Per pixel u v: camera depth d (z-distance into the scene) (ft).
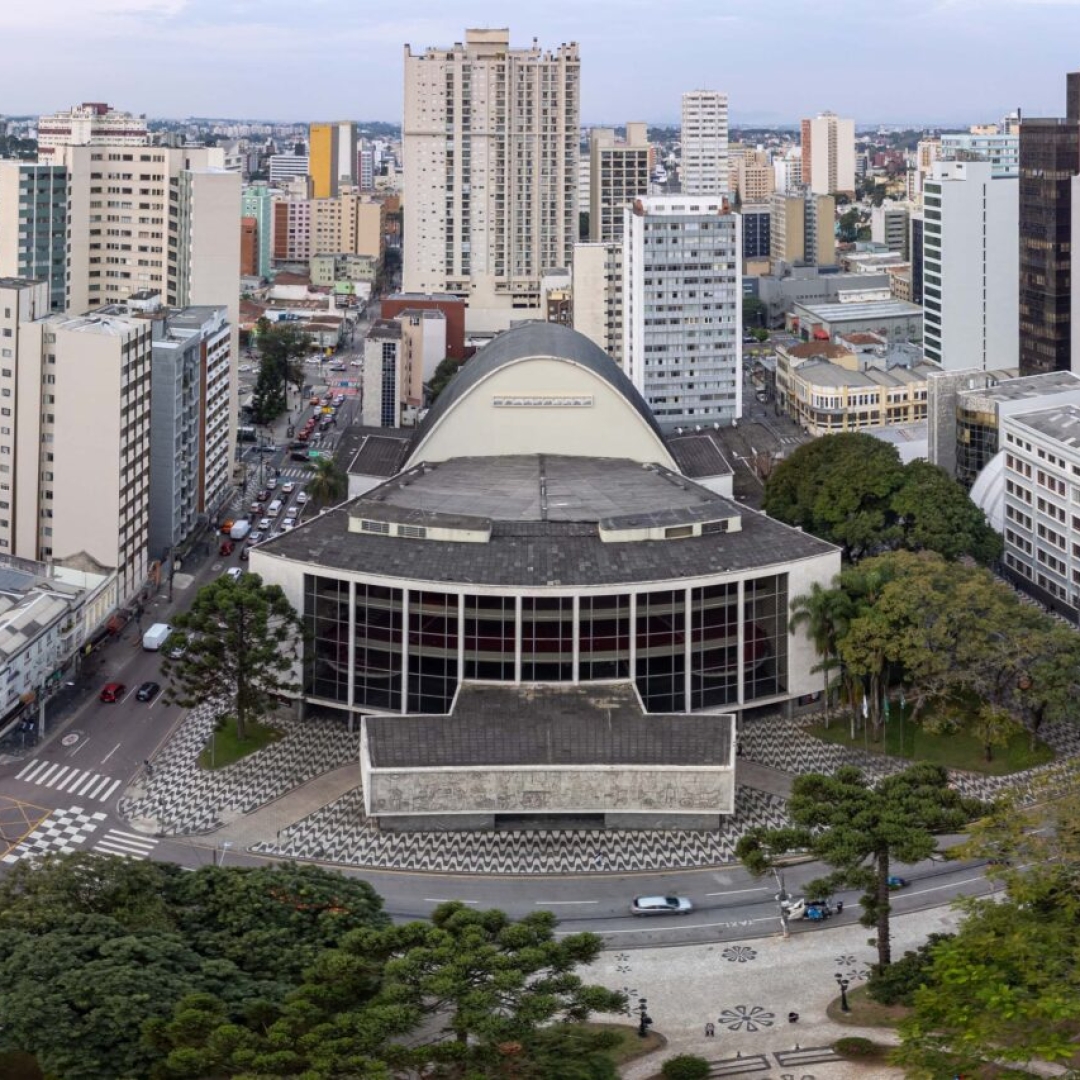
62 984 474.08
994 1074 472.44
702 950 608.19
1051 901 513.86
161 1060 456.45
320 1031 447.42
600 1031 521.65
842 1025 537.24
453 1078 458.09
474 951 466.70
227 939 529.04
